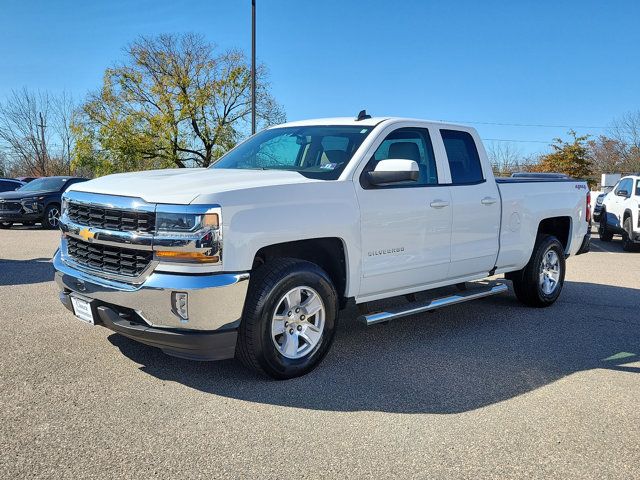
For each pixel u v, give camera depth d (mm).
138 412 3447
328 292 4164
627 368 4480
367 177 4426
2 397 3602
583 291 7609
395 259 4652
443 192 5051
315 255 4527
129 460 2891
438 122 5258
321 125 5086
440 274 5137
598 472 2906
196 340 3590
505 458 3025
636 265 10375
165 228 3566
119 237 3730
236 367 4258
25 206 15945
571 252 6879
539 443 3199
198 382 3939
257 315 3773
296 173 4352
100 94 35969
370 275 4484
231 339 3684
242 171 4469
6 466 2799
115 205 3768
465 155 5496
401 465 2928
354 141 4633
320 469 2865
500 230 5703
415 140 5016
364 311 4703
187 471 2807
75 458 2893
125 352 4484
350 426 3348
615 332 5535
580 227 6887
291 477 2785
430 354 4738
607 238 15070
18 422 3270
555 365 4527
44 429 3191
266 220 3764
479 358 4664
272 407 3578
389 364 4461
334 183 4238
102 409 3473
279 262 3953
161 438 3131
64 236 4426
